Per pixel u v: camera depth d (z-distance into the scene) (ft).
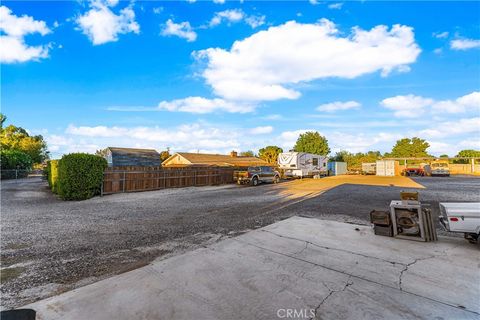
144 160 110.93
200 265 13.61
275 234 19.44
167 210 31.09
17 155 110.32
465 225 15.90
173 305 9.80
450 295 10.38
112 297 10.42
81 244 17.94
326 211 29.25
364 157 202.28
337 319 8.86
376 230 19.16
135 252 16.19
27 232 21.20
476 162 170.40
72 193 41.24
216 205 34.60
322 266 13.41
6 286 11.72
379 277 12.07
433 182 71.46
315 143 158.61
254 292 10.76
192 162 105.40
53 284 11.92
